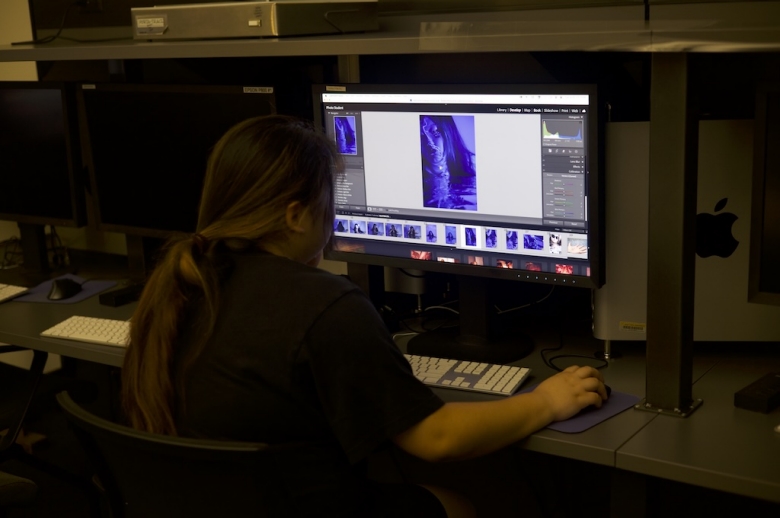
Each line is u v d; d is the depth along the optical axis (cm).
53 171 257
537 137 171
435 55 224
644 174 170
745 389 157
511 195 178
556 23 178
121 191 247
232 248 134
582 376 158
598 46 148
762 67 188
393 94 187
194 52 200
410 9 227
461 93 178
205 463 123
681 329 150
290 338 124
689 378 156
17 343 217
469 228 186
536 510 235
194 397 128
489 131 177
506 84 171
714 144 170
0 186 270
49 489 272
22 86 254
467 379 172
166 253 139
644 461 137
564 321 209
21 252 295
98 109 244
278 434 127
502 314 209
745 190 170
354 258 205
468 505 164
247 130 137
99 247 301
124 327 212
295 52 185
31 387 217
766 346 186
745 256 172
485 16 214
